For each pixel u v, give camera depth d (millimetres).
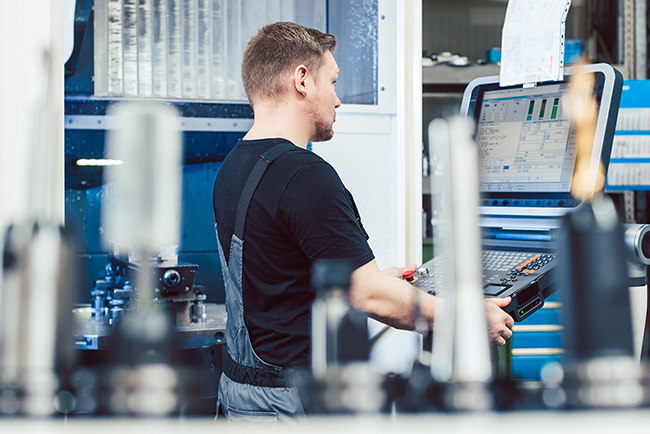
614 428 464
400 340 1531
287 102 1436
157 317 530
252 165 1363
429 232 2654
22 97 1404
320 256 1261
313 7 2455
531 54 1672
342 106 2285
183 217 3105
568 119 1608
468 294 493
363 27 2348
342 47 2367
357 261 1264
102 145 2650
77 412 500
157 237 455
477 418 483
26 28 1424
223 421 576
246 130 2723
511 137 1739
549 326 2059
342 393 518
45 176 526
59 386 501
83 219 2932
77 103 2508
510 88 1777
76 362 516
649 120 2598
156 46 2512
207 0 2520
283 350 1303
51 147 534
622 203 3186
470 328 494
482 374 492
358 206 2318
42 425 490
